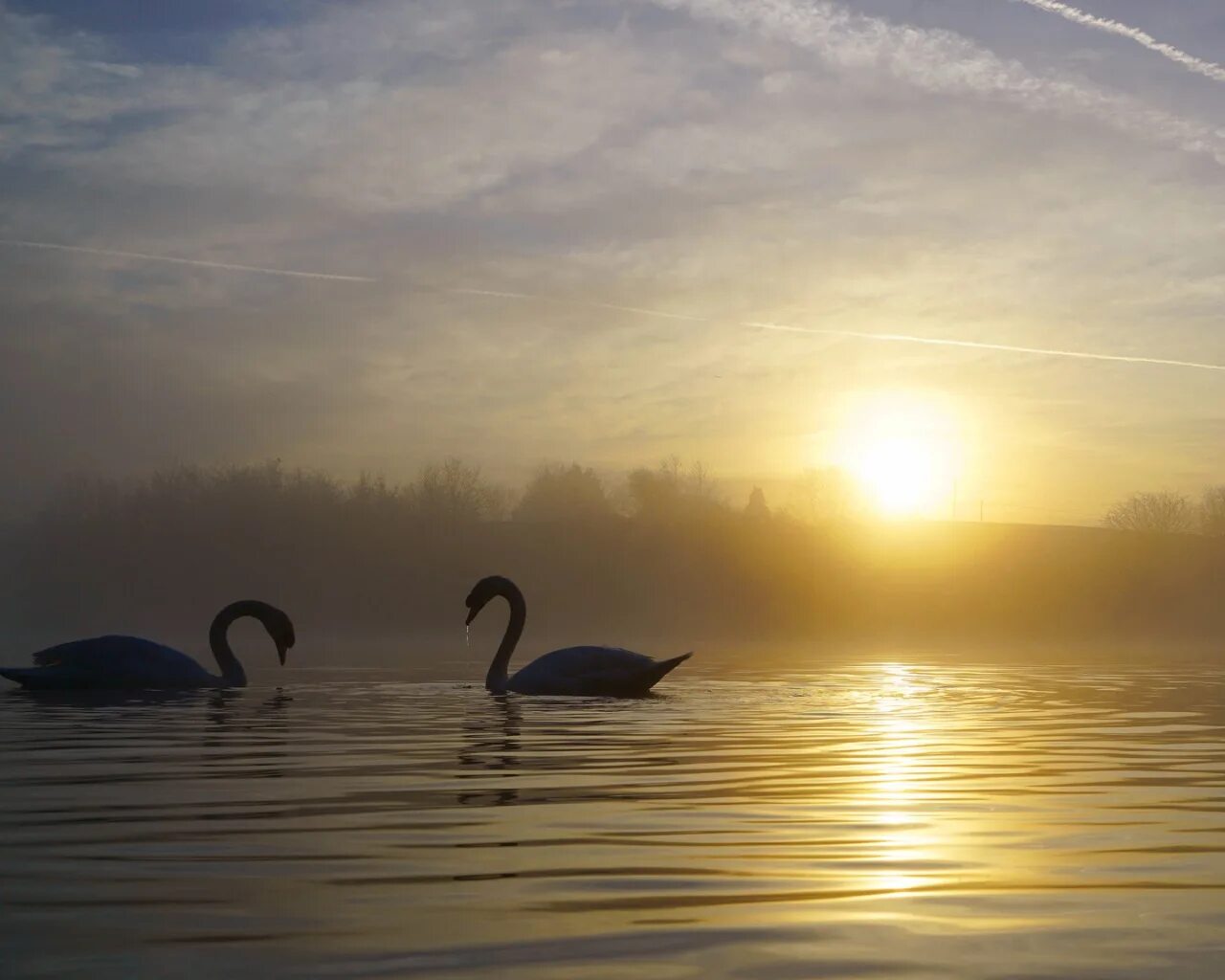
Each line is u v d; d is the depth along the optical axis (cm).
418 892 528
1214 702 1689
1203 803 780
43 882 545
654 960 430
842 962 428
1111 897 524
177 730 1246
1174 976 413
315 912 495
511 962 428
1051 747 1103
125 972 416
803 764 973
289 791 823
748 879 555
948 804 772
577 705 1581
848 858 600
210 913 493
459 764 972
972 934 464
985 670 2617
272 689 1864
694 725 1300
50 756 1021
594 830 675
